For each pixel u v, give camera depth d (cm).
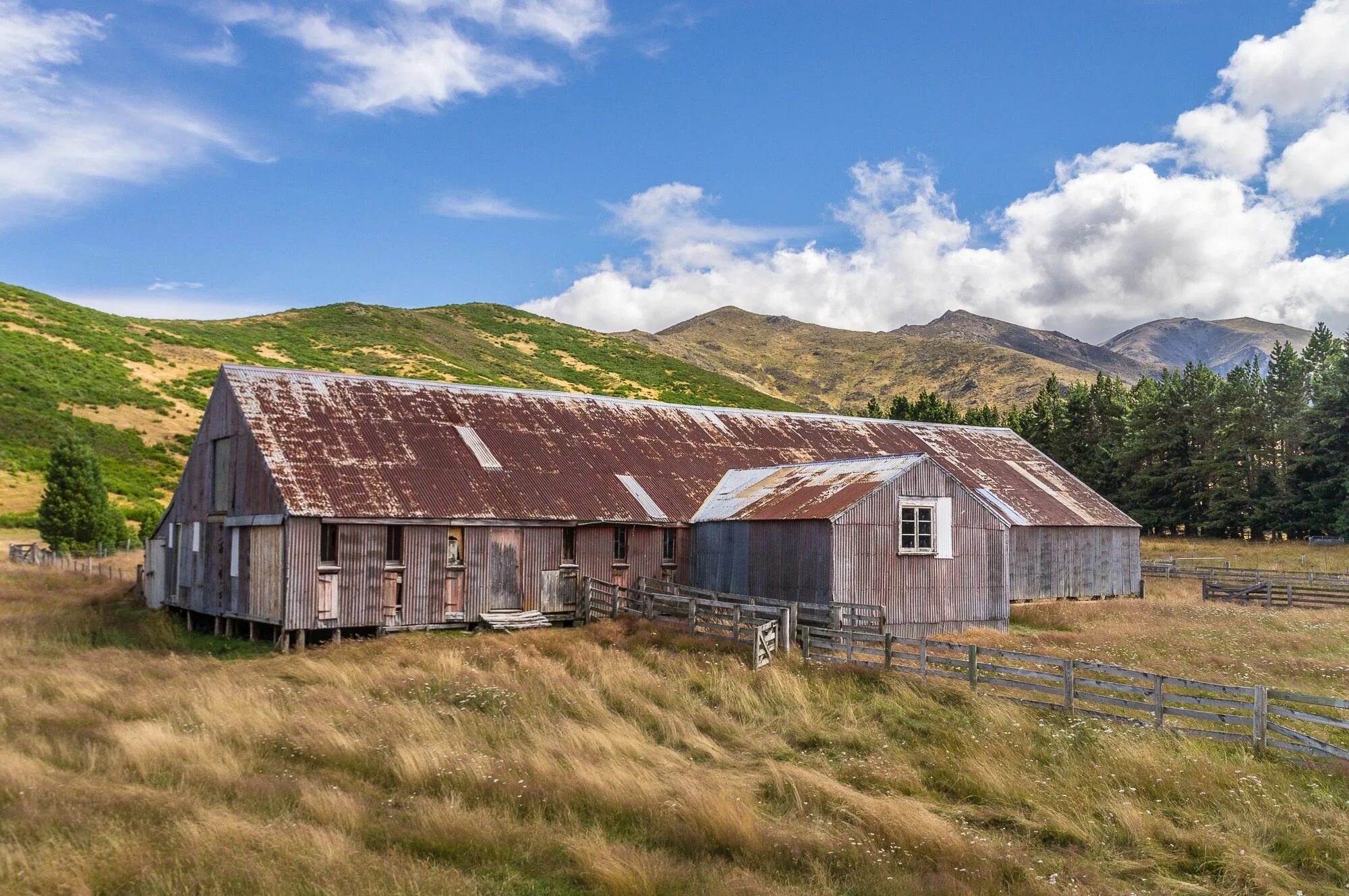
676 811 1099
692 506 3241
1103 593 4016
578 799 1154
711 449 3744
